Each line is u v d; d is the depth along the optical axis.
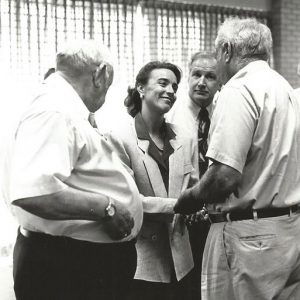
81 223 2.19
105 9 6.06
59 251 2.20
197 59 3.42
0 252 5.29
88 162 2.19
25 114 2.14
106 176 2.24
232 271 2.49
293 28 7.54
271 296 2.44
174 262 2.81
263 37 2.49
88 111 2.25
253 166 2.42
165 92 2.91
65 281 2.22
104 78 2.32
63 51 2.29
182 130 3.07
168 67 2.96
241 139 2.34
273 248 2.42
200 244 3.15
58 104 2.13
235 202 2.45
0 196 5.12
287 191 2.45
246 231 2.44
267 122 2.39
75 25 5.87
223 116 2.37
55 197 2.03
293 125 2.47
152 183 2.83
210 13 6.82
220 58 2.57
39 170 2.00
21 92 5.59
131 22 6.23
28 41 5.61
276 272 2.43
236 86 2.41
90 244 2.23
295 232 2.48
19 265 2.24
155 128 2.98
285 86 2.52
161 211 2.75
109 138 2.81
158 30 6.43
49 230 2.17
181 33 6.57
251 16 7.29
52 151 2.04
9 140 2.25
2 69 5.54
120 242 2.33
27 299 2.25
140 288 2.82
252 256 2.43
